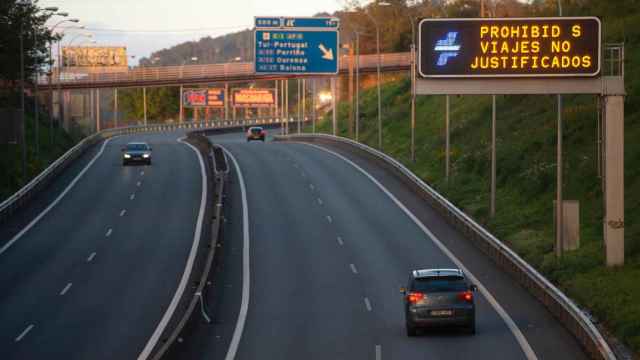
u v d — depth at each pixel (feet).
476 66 170.91
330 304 159.94
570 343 126.11
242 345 130.52
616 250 171.42
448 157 303.48
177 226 242.37
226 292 172.14
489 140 337.72
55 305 159.43
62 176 342.03
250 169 356.18
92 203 281.13
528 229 225.56
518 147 304.91
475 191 286.66
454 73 171.01
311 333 137.90
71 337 135.85
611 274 163.63
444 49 171.01
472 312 130.62
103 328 141.79
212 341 133.80
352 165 364.79
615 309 136.87
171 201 282.56
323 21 366.22
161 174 345.10
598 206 225.97
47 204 280.10
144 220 251.60
